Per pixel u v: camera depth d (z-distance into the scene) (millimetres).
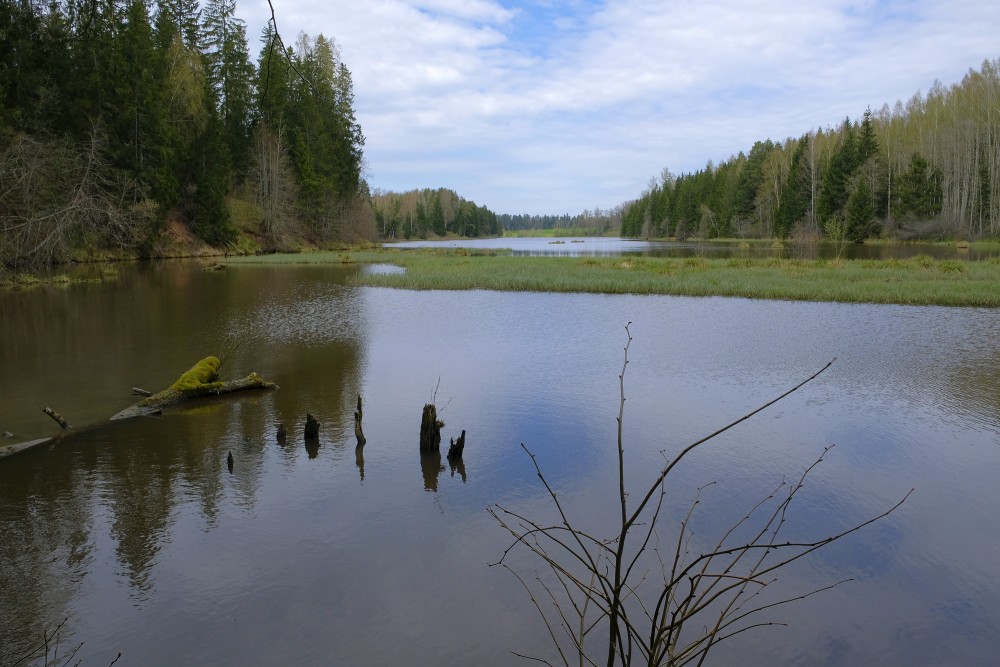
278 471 8172
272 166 59031
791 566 5973
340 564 6020
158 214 45125
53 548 6309
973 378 12539
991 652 4801
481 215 180125
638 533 6562
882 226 67062
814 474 7992
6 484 7789
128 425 10031
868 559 6086
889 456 8609
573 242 117062
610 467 8266
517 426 9867
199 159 51906
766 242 83000
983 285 24750
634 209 149625
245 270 38719
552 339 16797
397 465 8359
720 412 10539
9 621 5215
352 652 4816
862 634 5008
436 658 4750
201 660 4738
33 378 12805
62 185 32875
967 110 68938
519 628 5102
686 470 8156
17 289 27688
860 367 13461
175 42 49688
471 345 16078
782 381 12422
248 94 59812
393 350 15508
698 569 5898
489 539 6465
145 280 32062
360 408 9086
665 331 17797
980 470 8133
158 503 7273
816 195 76562
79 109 35406
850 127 76562
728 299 24641
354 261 46312
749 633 5004
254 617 5242
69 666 4668
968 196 65438
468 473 8078
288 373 13312
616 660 4637
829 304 23031
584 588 2359
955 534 6547
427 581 5742
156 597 5523
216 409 10875
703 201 106625
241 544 6375
